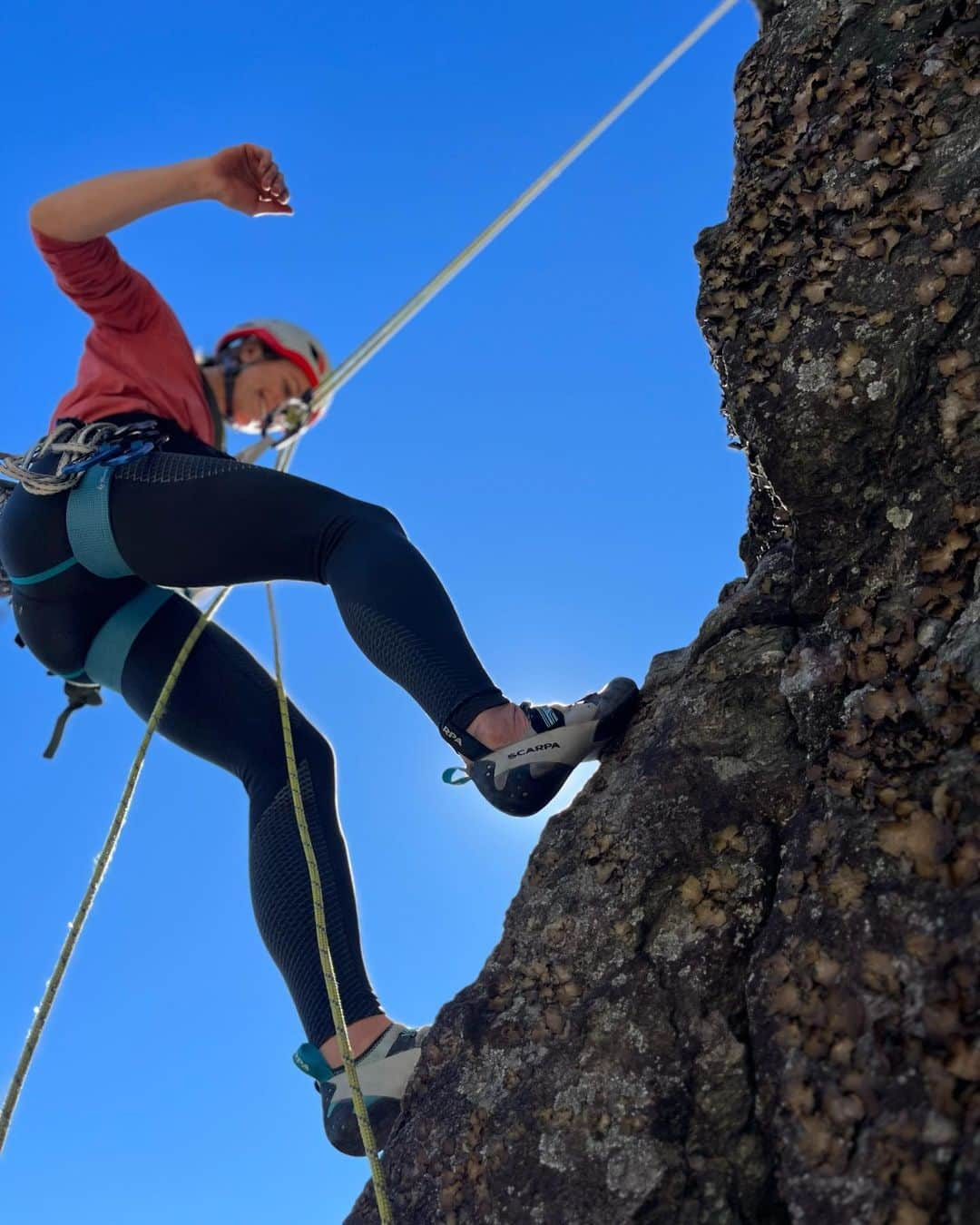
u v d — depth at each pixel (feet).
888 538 4.55
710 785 4.50
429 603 4.89
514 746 4.72
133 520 5.13
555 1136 3.98
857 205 4.94
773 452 4.78
